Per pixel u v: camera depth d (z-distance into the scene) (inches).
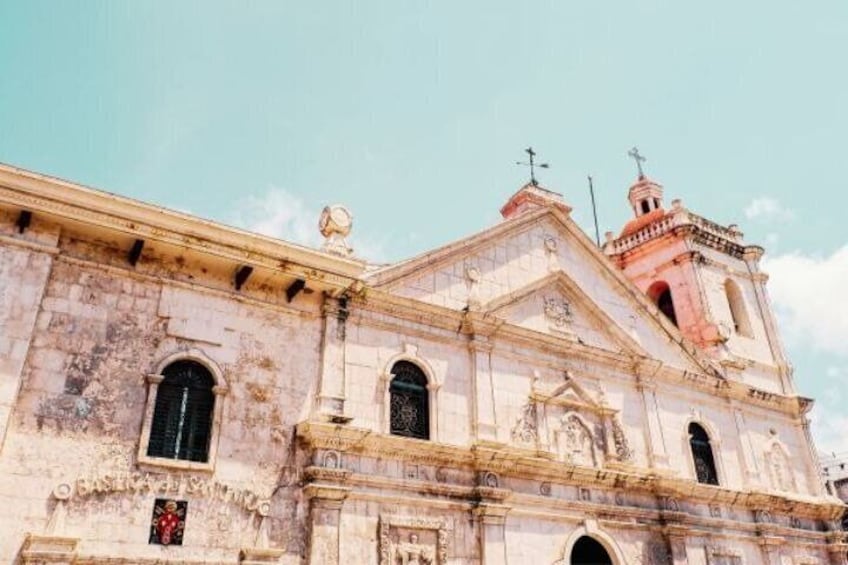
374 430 663.1
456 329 767.7
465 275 808.3
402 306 733.9
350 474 617.9
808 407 1082.1
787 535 938.1
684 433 907.4
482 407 733.9
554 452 769.6
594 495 773.3
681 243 1170.0
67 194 565.3
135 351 577.6
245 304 645.3
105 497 522.9
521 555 689.0
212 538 549.6
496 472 706.8
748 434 985.5
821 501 1000.9
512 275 848.9
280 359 642.2
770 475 977.5
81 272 580.1
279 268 648.4
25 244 557.3
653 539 797.2
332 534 590.2
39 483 503.8
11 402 504.7
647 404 884.6
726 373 1018.1
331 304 687.7
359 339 694.5
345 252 713.6
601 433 821.9
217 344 616.1
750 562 877.8
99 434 538.0
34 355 535.5
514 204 1095.0
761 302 1192.8
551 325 850.8
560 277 883.4
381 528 619.8
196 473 563.8
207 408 594.9
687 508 846.5
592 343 877.8
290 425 621.3
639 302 963.3
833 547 978.7
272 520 579.2
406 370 717.3
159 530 532.7
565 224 936.9
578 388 822.5
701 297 1103.0
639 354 897.5
